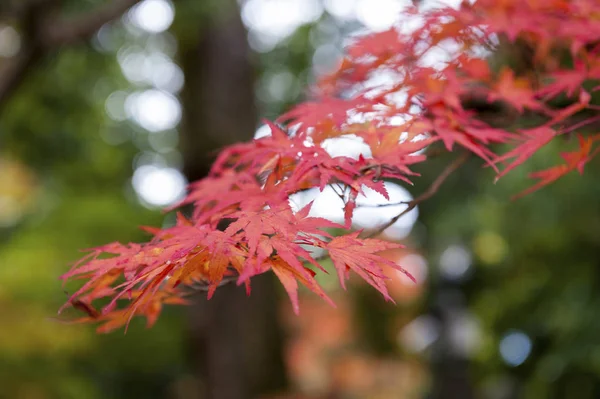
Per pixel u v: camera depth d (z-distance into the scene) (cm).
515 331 545
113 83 948
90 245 812
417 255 900
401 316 990
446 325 861
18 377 680
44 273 699
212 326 793
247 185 140
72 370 776
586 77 171
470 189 639
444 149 170
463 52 189
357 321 1016
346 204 125
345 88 200
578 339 457
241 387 779
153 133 1215
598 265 473
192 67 814
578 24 178
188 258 105
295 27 877
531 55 198
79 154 798
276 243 102
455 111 166
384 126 147
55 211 868
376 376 989
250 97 823
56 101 705
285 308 999
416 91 162
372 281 103
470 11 184
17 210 977
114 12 425
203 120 790
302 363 970
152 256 111
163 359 876
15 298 668
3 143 756
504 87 170
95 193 1015
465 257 762
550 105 216
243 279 93
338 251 107
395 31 185
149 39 747
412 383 979
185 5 574
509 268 538
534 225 476
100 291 127
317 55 905
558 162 432
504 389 610
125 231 849
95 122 934
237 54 819
